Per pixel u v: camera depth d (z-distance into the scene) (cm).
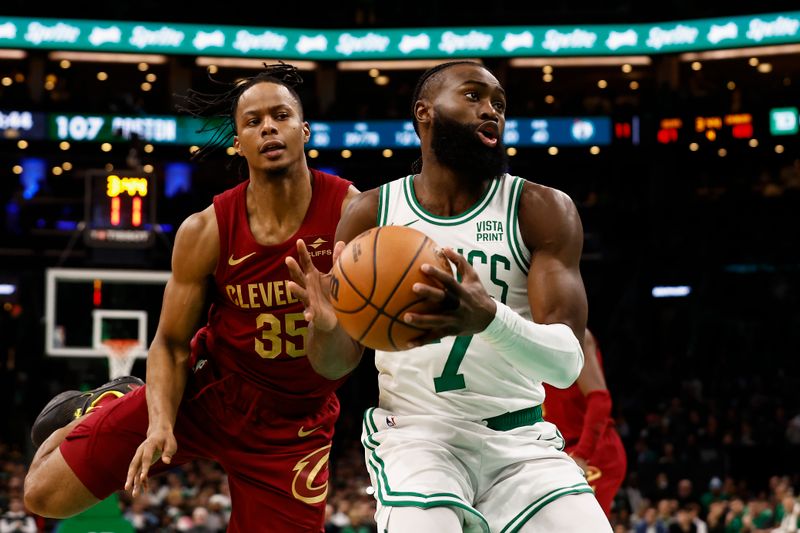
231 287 464
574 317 343
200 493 1441
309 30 2528
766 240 2480
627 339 2406
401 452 346
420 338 309
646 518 1378
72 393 541
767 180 2556
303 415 489
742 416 2105
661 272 2547
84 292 1213
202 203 2434
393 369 360
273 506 491
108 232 1311
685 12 2480
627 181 2628
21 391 2245
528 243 355
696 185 2609
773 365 2375
